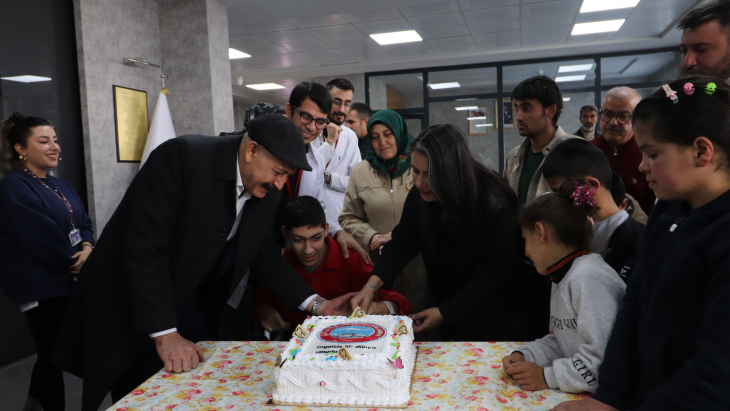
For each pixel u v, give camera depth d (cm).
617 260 129
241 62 802
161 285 132
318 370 106
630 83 789
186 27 452
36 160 240
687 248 78
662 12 598
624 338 94
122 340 138
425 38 686
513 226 154
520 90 213
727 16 130
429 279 179
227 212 139
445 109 878
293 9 496
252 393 112
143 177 136
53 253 223
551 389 105
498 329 168
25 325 310
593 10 581
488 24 626
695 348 78
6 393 269
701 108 75
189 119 459
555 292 114
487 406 100
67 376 288
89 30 365
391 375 103
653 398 76
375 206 227
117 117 391
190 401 108
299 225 174
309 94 213
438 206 164
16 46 318
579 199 110
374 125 221
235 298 173
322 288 189
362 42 697
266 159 130
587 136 431
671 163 79
